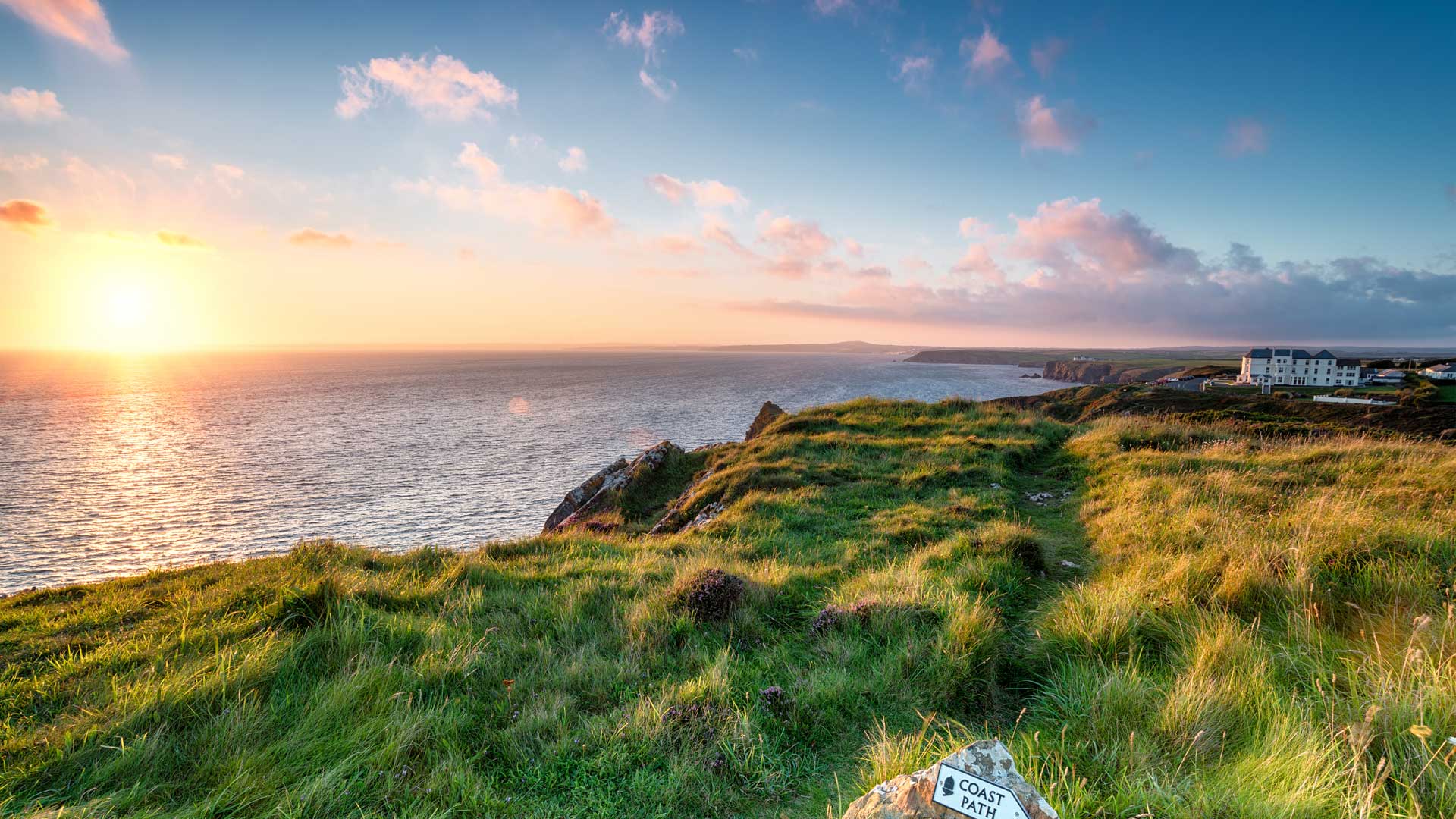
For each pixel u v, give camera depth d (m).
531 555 12.95
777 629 8.12
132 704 5.46
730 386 166.00
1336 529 7.95
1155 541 9.63
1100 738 4.79
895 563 10.41
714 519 15.53
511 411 109.94
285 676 6.23
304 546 11.69
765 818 4.48
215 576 10.70
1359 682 4.91
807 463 19.44
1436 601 6.08
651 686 6.40
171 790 4.57
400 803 4.53
